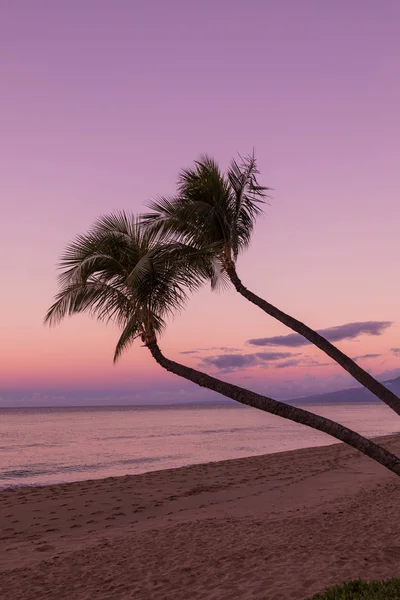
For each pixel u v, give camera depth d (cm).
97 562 1155
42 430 8975
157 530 1487
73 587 998
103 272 815
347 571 991
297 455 3794
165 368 756
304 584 934
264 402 689
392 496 1888
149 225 805
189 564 1109
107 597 937
